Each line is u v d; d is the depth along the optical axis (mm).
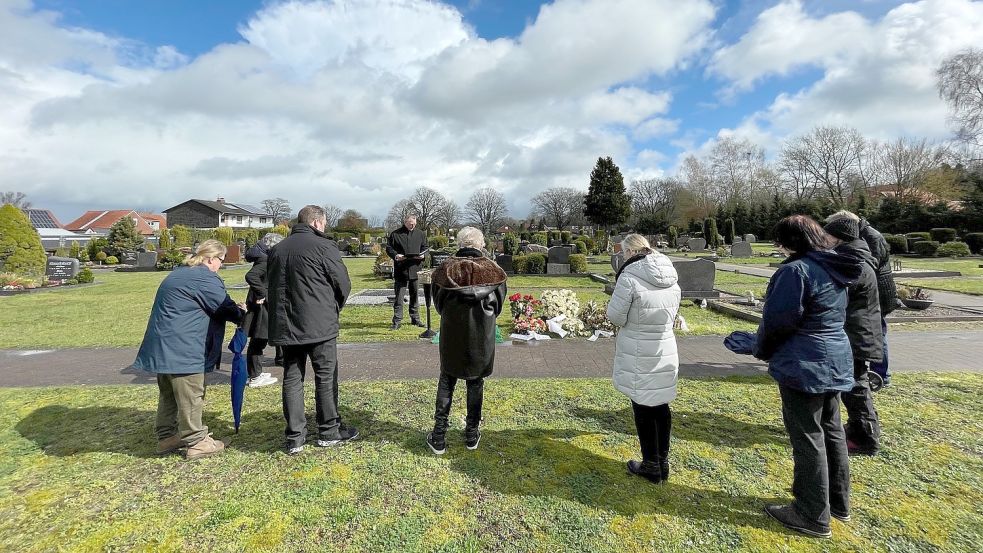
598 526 2510
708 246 39438
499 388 4789
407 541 2381
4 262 18375
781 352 2562
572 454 3328
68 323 9391
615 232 55062
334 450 3387
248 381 5066
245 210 87688
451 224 78125
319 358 3359
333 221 80062
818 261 2547
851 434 3387
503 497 2779
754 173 51656
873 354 3217
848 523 2549
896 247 26922
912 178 38750
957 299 11375
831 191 47219
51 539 2393
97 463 3205
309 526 2498
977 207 29719
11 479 2990
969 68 30078
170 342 3121
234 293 14156
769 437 3611
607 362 5906
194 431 3260
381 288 15492
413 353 6363
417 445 3471
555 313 8008
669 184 69000
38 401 4512
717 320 9000
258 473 3059
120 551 2309
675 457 3281
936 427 3770
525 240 38250
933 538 2418
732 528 2500
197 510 2645
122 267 26344
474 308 3195
